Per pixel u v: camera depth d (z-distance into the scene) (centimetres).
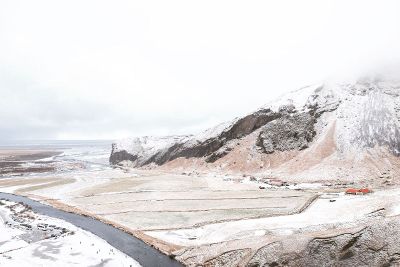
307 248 4481
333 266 4312
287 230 5509
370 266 4169
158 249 5719
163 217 7525
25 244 5991
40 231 6725
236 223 6719
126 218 7588
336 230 4806
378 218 5081
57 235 6456
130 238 6334
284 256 4506
